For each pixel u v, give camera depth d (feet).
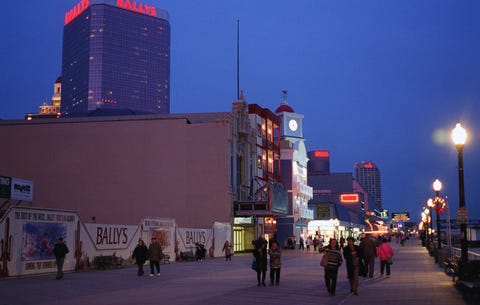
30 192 121.29
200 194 190.70
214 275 92.02
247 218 204.64
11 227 86.48
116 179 196.85
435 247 132.77
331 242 61.72
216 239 174.81
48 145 203.10
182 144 194.59
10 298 58.44
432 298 55.11
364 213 514.68
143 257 92.12
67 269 100.22
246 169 214.90
